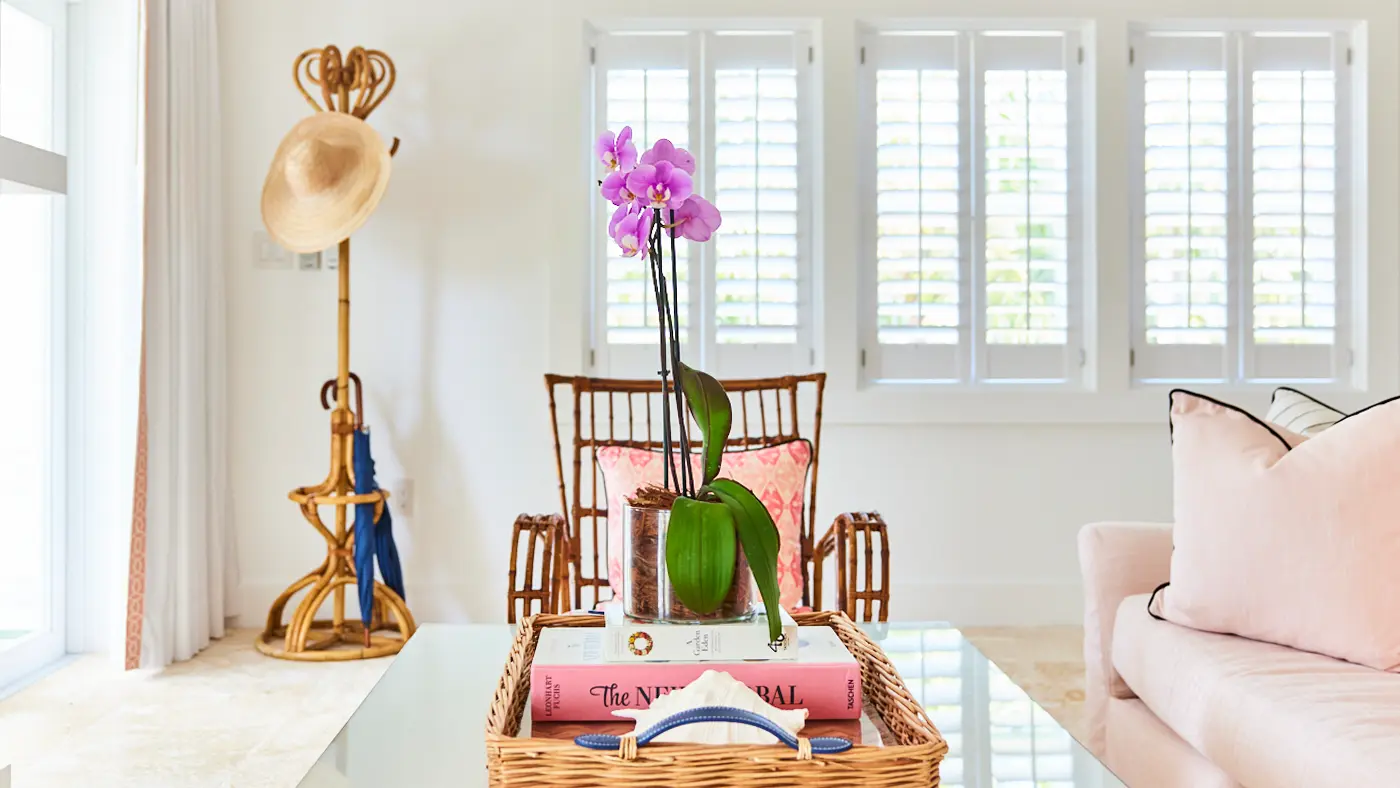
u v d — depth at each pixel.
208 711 2.71
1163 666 1.83
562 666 1.25
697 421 1.34
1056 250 3.66
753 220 3.63
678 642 1.26
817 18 3.55
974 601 3.62
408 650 1.83
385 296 3.58
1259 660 1.69
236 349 3.55
